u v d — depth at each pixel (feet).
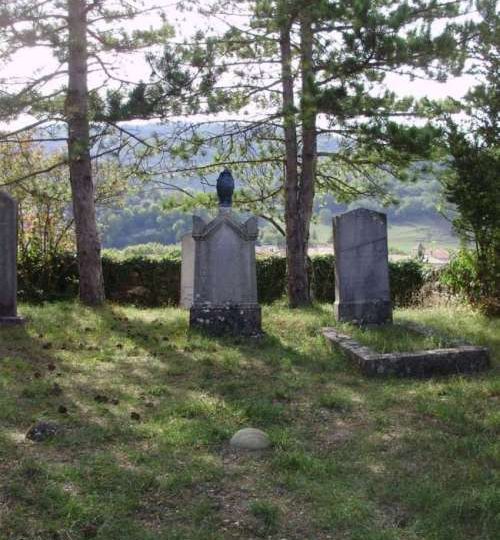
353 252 37.73
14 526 13.62
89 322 37.70
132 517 14.44
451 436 19.66
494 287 42.78
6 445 17.74
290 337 35.14
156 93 41.75
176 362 29.12
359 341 31.53
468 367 27.81
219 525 14.26
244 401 22.84
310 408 22.94
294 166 49.16
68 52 43.16
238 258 35.42
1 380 24.36
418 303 54.90
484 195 40.50
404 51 38.86
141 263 61.46
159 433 19.47
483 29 41.04
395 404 23.43
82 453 17.70
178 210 54.13
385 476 16.90
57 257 59.00
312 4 41.68
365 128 40.37
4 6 41.14
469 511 14.53
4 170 63.57
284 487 16.19
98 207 68.49
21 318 35.60
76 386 24.57
